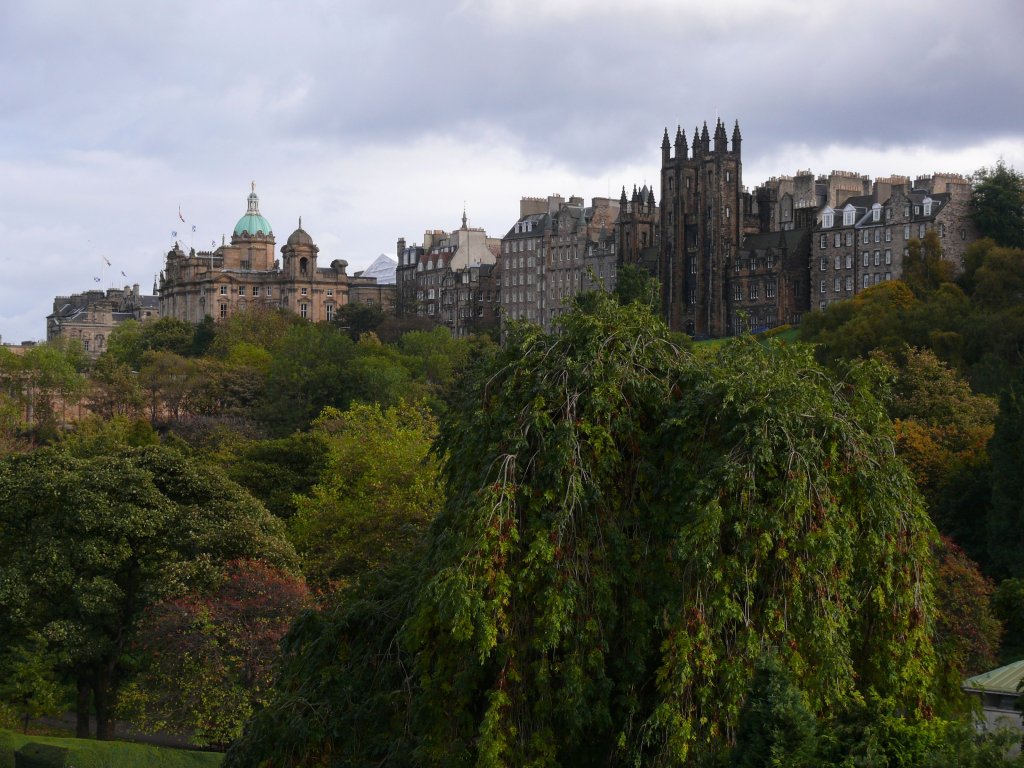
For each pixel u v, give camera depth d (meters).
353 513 69.88
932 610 29.09
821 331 153.75
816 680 26.56
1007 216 187.12
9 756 56.97
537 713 26.62
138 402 173.88
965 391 103.62
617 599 27.92
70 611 61.66
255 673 56.78
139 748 55.91
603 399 27.84
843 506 27.94
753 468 26.50
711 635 26.67
